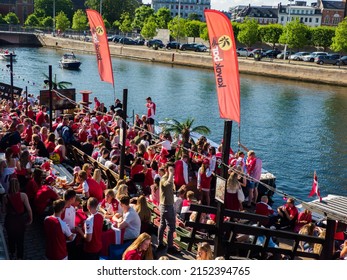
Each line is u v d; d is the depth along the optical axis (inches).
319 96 2219.5
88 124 762.2
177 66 3361.2
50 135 621.0
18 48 4190.5
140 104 1891.0
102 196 450.3
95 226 336.8
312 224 464.4
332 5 6683.1
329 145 1354.6
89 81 2385.6
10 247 369.7
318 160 1200.8
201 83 2518.5
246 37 3567.9
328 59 3078.2
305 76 2751.0
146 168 548.4
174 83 2477.9
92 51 3939.5
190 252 420.5
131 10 6461.6
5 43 4589.1
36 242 408.8
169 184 406.3
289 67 2817.4
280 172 1089.4
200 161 623.8
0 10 6195.9
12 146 533.0
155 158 615.8
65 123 697.0
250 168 611.8
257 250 385.1
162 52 3506.4
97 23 722.2
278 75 2871.6
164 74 2837.1
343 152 1285.7
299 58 3289.9
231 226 369.4
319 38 3543.3
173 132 911.7
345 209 348.8
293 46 3353.8
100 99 1940.2
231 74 486.0
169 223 407.5
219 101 502.3
